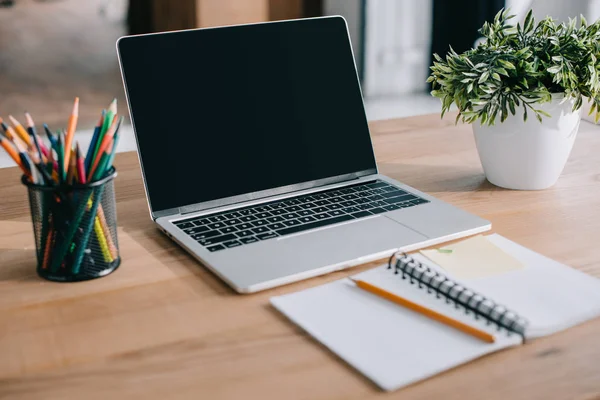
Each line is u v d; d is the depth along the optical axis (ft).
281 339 2.59
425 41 12.92
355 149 4.07
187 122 3.66
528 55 3.70
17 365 2.43
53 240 2.94
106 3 11.97
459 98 3.83
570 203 3.84
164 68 3.66
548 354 2.51
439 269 3.04
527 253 3.21
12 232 3.50
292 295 2.86
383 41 12.68
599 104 3.86
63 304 2.82
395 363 2.41
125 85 3.56
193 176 3.62
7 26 11.68
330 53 4.11
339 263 3.06
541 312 2.71
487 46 4.00
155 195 3.51
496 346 2.50
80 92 12.11
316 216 3.53
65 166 2.84
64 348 2.53
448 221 3.49
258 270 2.99
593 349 2.54
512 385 2.34
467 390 2.31
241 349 2.53
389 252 3.18
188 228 3.39
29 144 2.95
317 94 4.02
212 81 3.76
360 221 3.48
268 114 3.86
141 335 2.62
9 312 2.76
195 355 2.50
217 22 11.69
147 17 12.12
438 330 2.61
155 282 3.00
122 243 3.35
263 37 3.92
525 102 3.67
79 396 2.28
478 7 12.40
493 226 3.54
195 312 2.77
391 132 5.02
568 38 3.83
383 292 2.82
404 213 3.58
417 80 13.16
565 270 3.05
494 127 3.87
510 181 4.00
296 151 3.89
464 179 4.16
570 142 3.89
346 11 12.28
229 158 3.72
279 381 2.35
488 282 2.94
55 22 11.87
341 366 2.43
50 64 11.96
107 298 2.87
